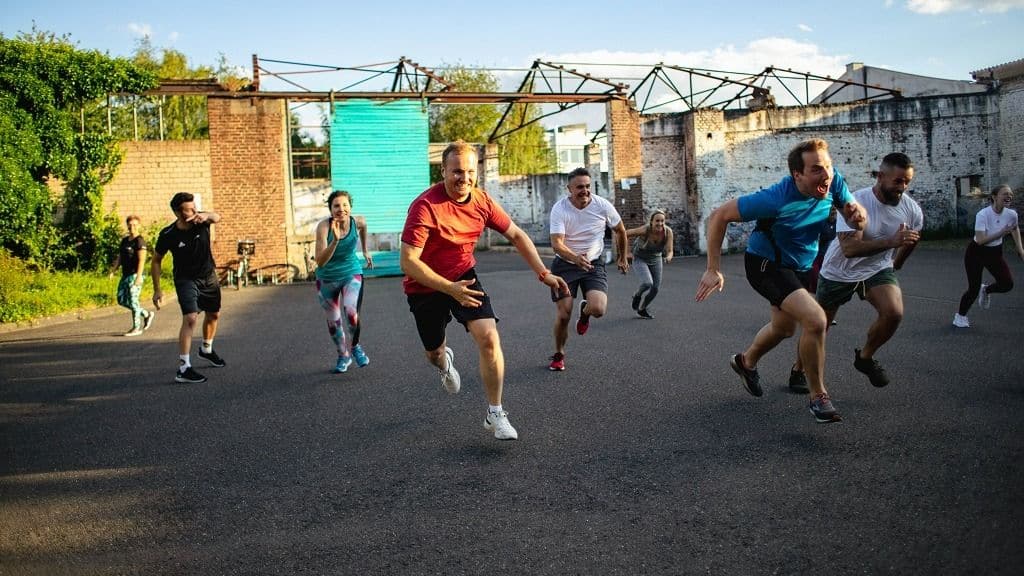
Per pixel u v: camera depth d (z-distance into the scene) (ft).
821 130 87.56
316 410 19.88
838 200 16.40
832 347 25.52
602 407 18.80
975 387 18.99
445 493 13.19
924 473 13.01
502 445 15.98
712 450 14.88
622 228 24.56
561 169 211.82
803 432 15.79
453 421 18.16
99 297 49.03
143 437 17.75
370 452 15.87
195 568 10.57
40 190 59.72
